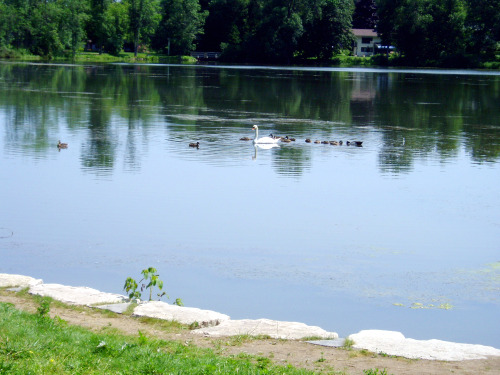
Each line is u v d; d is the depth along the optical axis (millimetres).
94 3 138375
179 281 16078
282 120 46406
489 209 22828
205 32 146625
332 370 10438
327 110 53219
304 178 27469
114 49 141750
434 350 11484
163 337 11844
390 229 20438
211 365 9859
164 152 32500
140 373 9656
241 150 33688
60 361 9773
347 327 13719
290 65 130375
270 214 21812
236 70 107625
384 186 26219
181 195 24016
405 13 125562
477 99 63875
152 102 55281
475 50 126875
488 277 16688
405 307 14797
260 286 15875
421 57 129750
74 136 36719
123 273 16547
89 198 23328
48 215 21188
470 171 29391
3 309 12062
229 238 19359
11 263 17031
